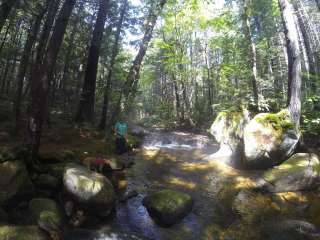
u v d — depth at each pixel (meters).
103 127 15.61
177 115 28.19
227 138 11.47
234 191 8.26
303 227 6.27
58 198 6.93
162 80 40.72
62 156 8.62
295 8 19.88
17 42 22.73
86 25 20.41
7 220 5.68
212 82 26.25
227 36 23.02
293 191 8.26
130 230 6.27
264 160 9.48
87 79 15.24
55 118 16.55
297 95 10.53
